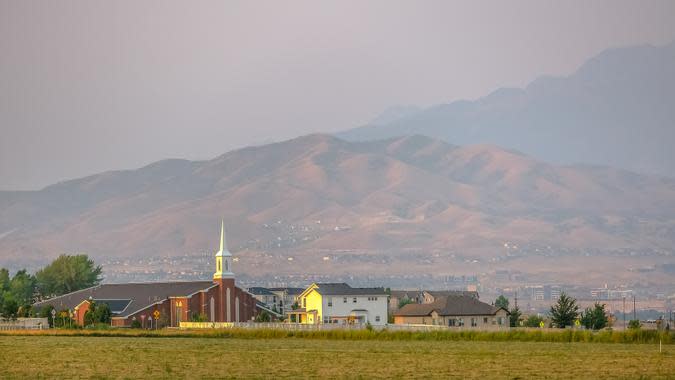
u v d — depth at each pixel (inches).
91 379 6870.1
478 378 6870.1
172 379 6845.5
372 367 7573.8
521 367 7529.5
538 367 7524.6
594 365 7652.6
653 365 7637.8
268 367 7588.6
